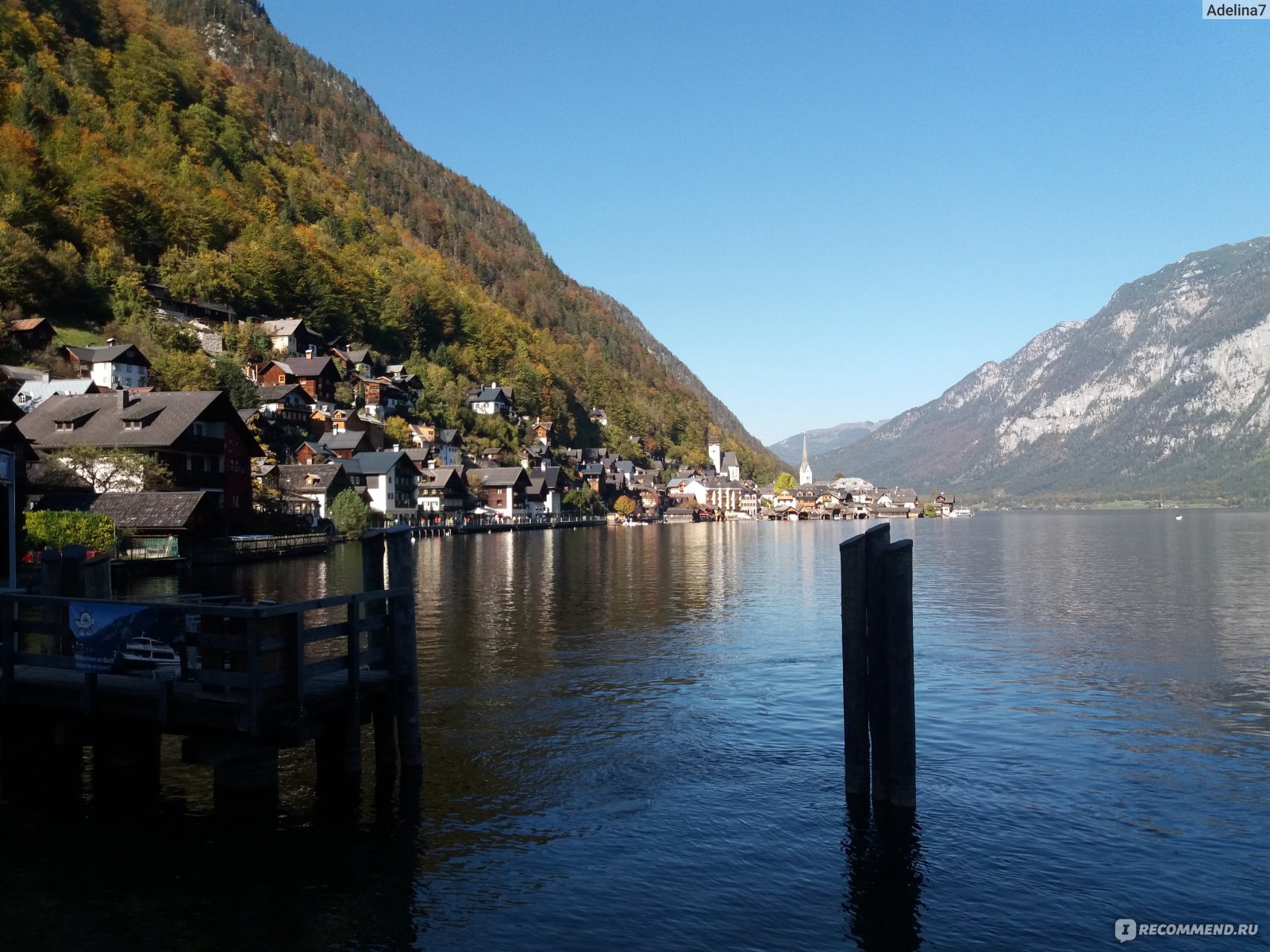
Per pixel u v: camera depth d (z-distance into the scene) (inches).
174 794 692.7
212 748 618.2
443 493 5846.5
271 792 679.1
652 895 530.9
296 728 611.8
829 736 846.5
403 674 719.7
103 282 5502.0
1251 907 514.3
